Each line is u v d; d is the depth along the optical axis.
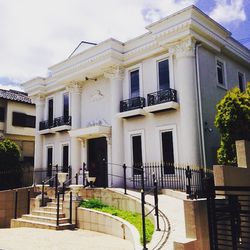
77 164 18.41
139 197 11.19
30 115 27.64
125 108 16.20
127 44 16.58
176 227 7.77
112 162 16.28
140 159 15.57
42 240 9.34
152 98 15.06
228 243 6.41
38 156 21.69
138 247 7.00
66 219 11.72
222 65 16.36
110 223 10.11
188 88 13.50
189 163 12.99
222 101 11.53
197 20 13.52
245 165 9.28
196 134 13.20
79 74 18.23
